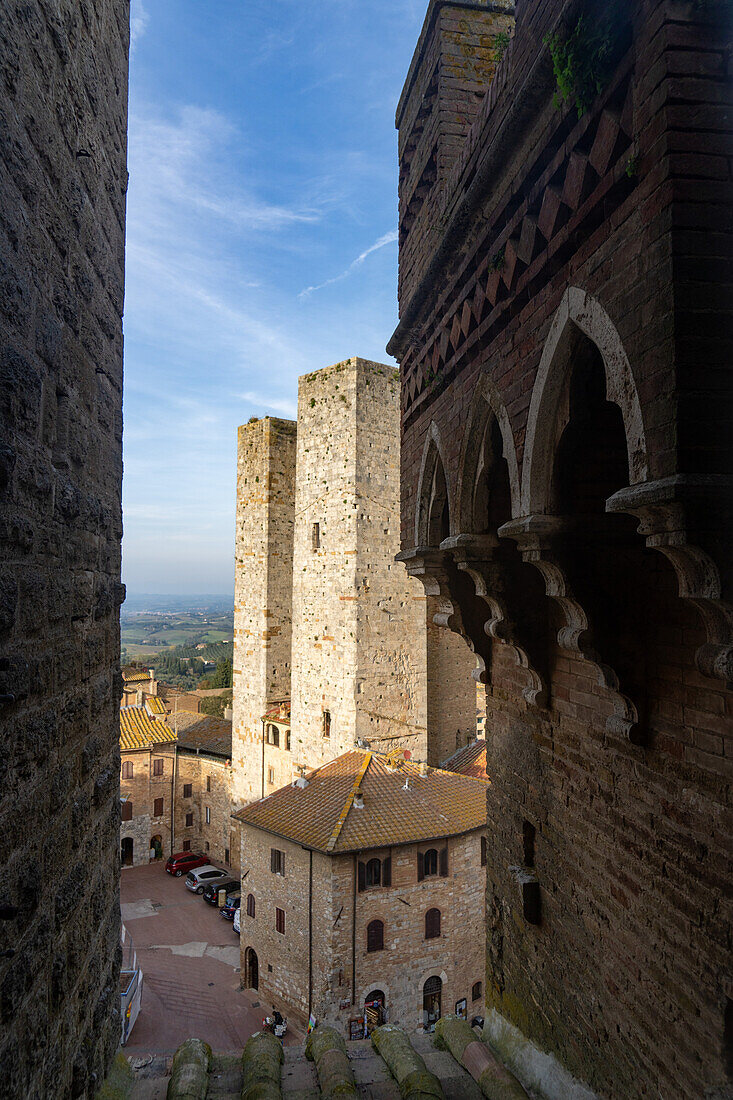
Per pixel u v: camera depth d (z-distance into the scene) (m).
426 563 8.31
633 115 3.77
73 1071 5.20
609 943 5.37
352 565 32.25
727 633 3.49
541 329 5.02
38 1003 4.37
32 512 4.32
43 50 4.35
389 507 33.44
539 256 5.02
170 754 48.72
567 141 4.61
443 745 36.53
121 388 7.38
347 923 24.41
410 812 26.62
